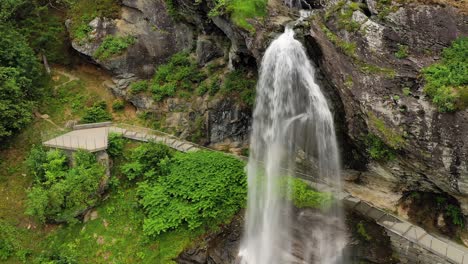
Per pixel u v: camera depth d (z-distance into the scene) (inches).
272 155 699.4
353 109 576.4
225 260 612.1
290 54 634.8
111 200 713.0
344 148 644.7
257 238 629.3
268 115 697.0
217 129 811.4
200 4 769.6
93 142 753.0
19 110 757.9
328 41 595.2
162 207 668.7
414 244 569.9
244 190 667.4
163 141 806.5
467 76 519.5
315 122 639.1
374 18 592.1
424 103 532.7
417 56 567.2
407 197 624.1
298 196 629.6
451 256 549.3
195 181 681.0
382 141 553.9
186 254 625.9
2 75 739.4
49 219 676.7
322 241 595.5
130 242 655.8
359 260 583.2
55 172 701.9
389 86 555.8
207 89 835.4
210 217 647.1
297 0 745.6
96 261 641.6
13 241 658.2
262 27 673.6
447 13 569.9
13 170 745.6
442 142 518.0
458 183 524.4
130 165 725.9
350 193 654.5
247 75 804.6
